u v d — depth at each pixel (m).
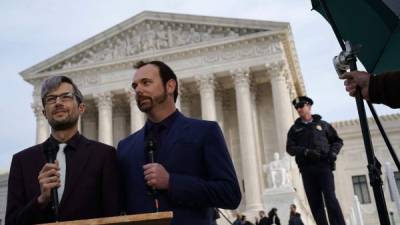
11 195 6.35
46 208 5.96
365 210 61.72
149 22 61.94
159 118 6.61
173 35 60.50
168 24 61.25
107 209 6.24
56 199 5.54
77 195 6.27
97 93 60.50
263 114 61.31
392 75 4.41
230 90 63.81
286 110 52.56
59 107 6.58
